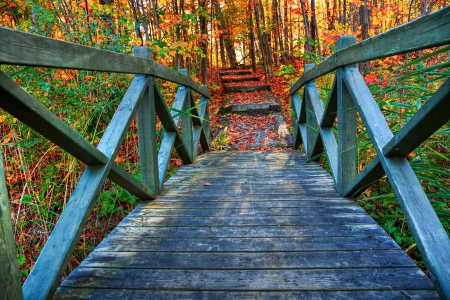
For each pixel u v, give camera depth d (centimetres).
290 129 654
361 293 134
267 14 1537
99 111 309
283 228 201
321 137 319
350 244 177
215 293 137
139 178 314
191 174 347
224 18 1308
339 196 258
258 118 730
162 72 287
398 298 130
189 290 140
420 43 124
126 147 348
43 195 274
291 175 327
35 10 344
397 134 152
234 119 729
